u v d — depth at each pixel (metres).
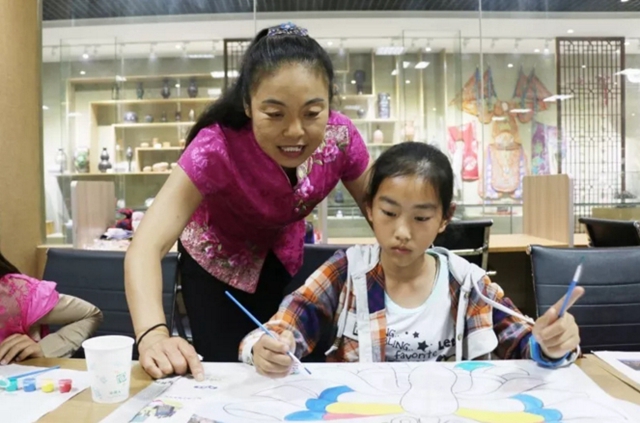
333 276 1.07
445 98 4.21
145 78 4.14
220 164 1.03
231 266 1.23
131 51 4.11
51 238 2.79
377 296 1.02
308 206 1.18
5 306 1.11
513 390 0.74
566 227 2.65
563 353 0.81
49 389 0.77
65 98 4.11
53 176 4.04
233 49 4.03
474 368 0.83
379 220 0.95
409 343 0.99
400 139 4.13
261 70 0.90
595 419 0.64
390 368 0.84
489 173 4.48
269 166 1.06
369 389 0.75
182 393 0.75
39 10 2.46
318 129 0.93
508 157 4.52
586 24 4.28
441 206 0.94
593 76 4.52
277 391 0.75
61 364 0.92
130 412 0.68
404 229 0.92
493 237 3.00
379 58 4.10
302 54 0.90
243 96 0.99
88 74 4.14
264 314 1.29
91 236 2.60
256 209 1.12
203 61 4.10
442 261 1.06
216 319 1.26
